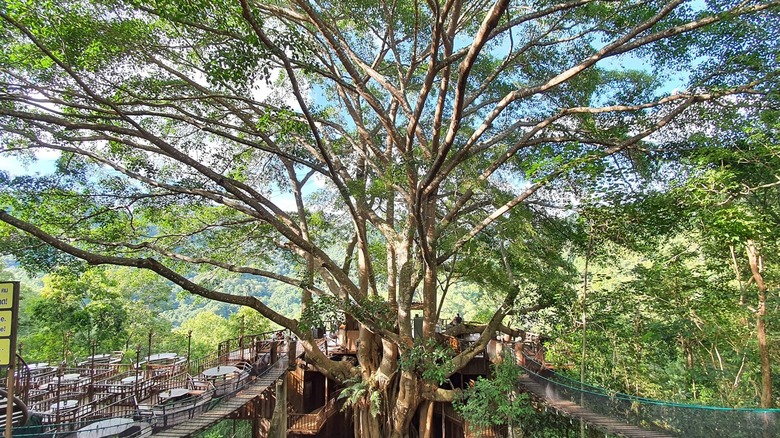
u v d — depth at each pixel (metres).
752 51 10.87
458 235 15.74
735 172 8.99
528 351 17.08
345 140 16.58
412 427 15.45
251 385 12.86
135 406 11.25
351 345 18.78
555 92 14.61
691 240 12.80
